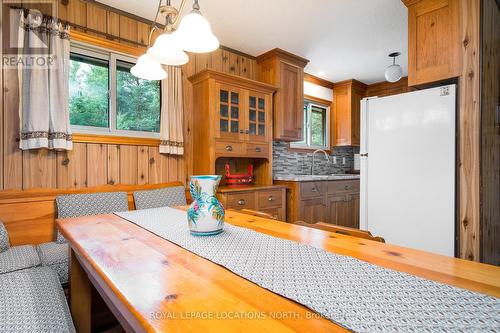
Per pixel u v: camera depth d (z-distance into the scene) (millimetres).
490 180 1921
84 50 2281
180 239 1034
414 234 1885
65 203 1983
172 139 2631
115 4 2312
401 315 509
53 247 1782
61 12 2107
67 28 2082
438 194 1777
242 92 2871
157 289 620
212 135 2625
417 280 664
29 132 1881
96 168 2264
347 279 673
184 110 2811
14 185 1908
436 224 1787
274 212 2945
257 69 3434
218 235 1088
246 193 2695
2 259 1523
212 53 3025
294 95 3393
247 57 3338
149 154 2566
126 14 2438
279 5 2309
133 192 2383
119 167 2387
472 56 1740
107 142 2314
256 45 3090
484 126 1780
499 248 2205
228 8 2350
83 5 2219
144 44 2553
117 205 2191
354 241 1007
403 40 2957
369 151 2125
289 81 3340
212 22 2584
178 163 2760
